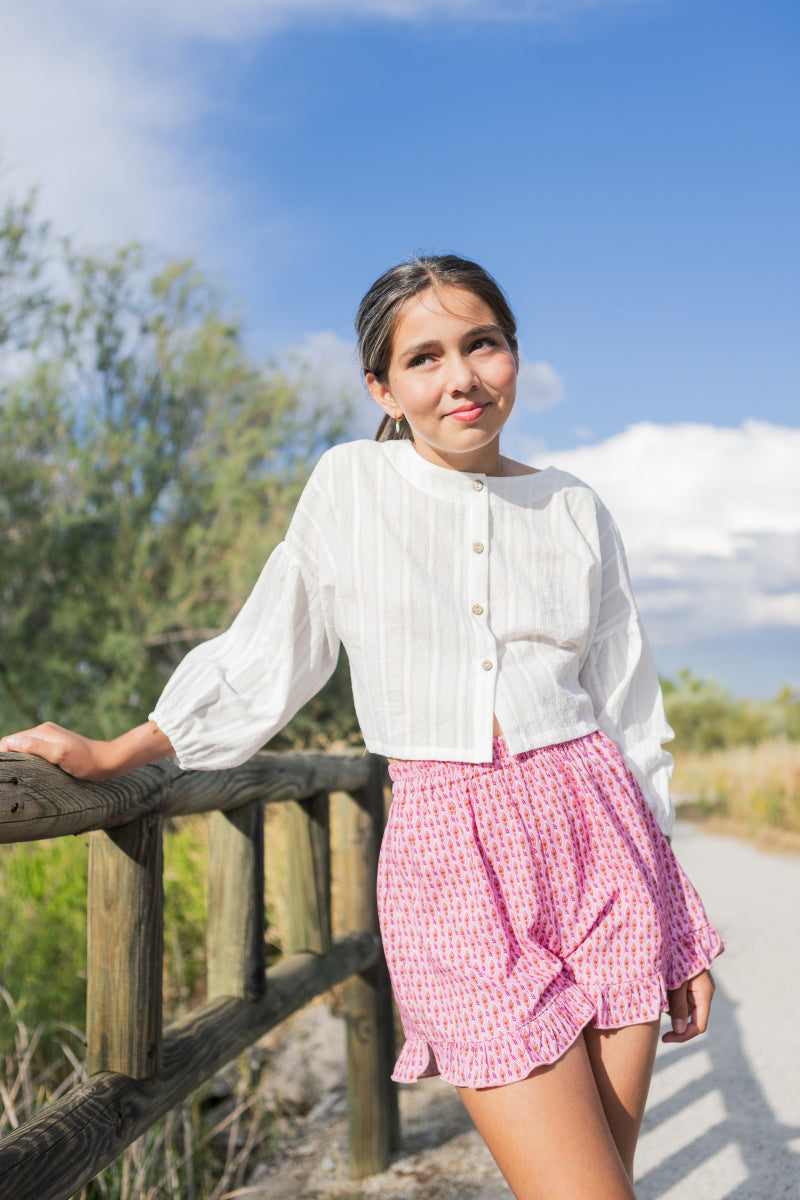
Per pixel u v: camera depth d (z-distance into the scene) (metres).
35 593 9.12
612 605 1.72
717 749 21.11
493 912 1.43
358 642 1.58
